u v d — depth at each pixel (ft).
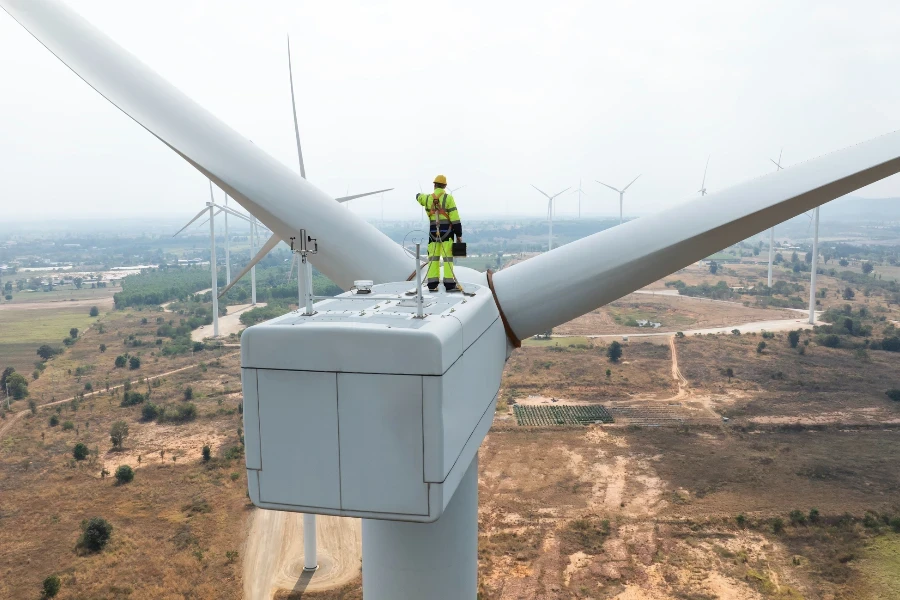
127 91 44.19
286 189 45.19
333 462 27.73
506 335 42.96
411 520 27.37
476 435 34.06
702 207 39.34
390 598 41.04
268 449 28.35
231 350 370.53
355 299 35.14
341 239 45.47
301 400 27.68
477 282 42.68
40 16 45.03
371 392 26.99
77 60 44.27
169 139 43.50
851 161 36.06
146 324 479.00
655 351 341.00
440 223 38.24
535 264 42.55
